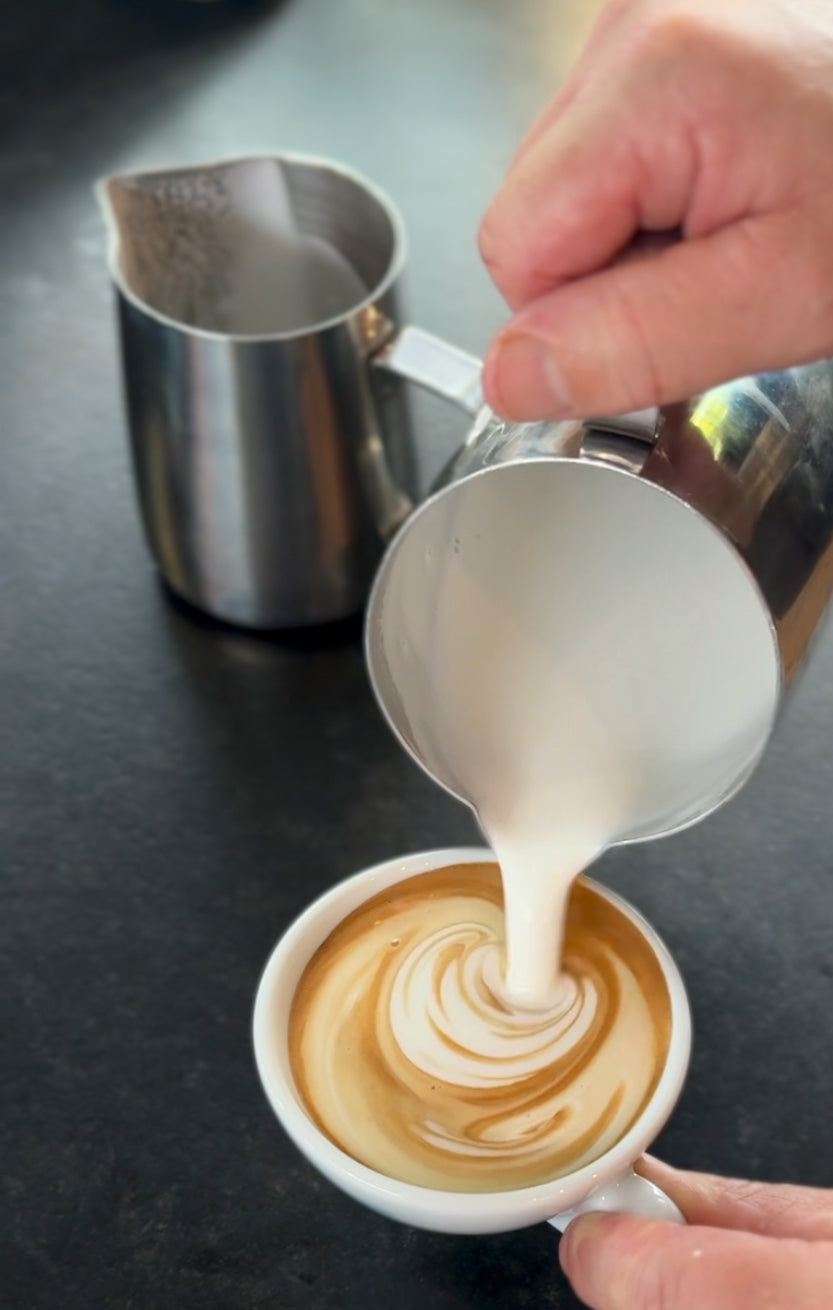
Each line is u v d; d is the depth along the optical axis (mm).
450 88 777
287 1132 385
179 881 472
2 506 577
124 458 593
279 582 517
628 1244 367
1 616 542
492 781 417
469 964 426
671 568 396
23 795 493
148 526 529
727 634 393
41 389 618
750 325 330
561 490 397
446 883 441
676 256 331
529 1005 416
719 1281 358
